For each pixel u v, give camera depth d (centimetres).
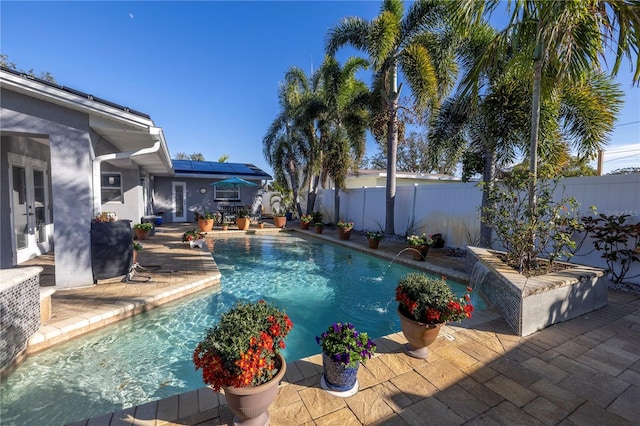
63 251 472
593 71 548
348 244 936
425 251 711
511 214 547
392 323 429
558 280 375
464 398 237
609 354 302
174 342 357
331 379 244
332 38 1008
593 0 386
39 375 286
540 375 267
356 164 1291
